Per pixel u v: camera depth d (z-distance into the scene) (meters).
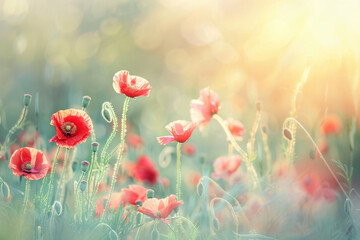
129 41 5.61
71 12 5.27
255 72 3.89
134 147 2.54
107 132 3.16
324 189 1.96
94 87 4.79
